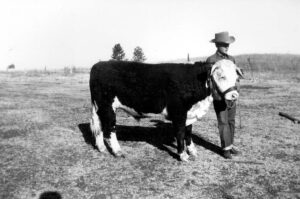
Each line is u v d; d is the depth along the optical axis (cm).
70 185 661
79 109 1492
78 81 3253
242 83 2656
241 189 631
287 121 1205
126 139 961
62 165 766
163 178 686
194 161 777
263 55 7175
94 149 877
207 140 950
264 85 2480
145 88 773
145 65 791
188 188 639
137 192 625
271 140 947
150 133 1027
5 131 1070
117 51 3697
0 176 706
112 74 799
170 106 757
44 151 866
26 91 2286
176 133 767
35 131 1070
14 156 828
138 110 803
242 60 5831
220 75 700
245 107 1523
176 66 764
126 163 771
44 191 636
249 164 756
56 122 1207
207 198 598
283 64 4884
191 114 766
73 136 1008
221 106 766
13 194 625
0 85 2780
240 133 1026
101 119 839
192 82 738
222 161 776
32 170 738
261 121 1207
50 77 3881
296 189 630
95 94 827
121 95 800
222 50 760
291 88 2264
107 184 662
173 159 792
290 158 795
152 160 788
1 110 1459
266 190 627
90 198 605
